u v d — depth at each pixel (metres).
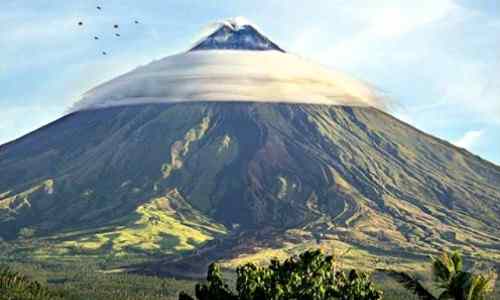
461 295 58.75
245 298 94.69
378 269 59.97
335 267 104.00
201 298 99.50
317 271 96.19
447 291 59.06
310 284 95.12
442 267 59.72
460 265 60.03
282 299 93.75
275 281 95.50
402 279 59.12
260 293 94.12
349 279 96.25
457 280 58.88
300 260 96.88
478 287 58.75
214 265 100.12
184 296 101.12
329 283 97.06
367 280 96.56
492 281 60.81
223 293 98.38
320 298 95.06
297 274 95.19
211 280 99.56
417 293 58.84
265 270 96.50
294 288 94.62
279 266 97.69
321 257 97.19
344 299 95.31
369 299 95.88
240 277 95.75
